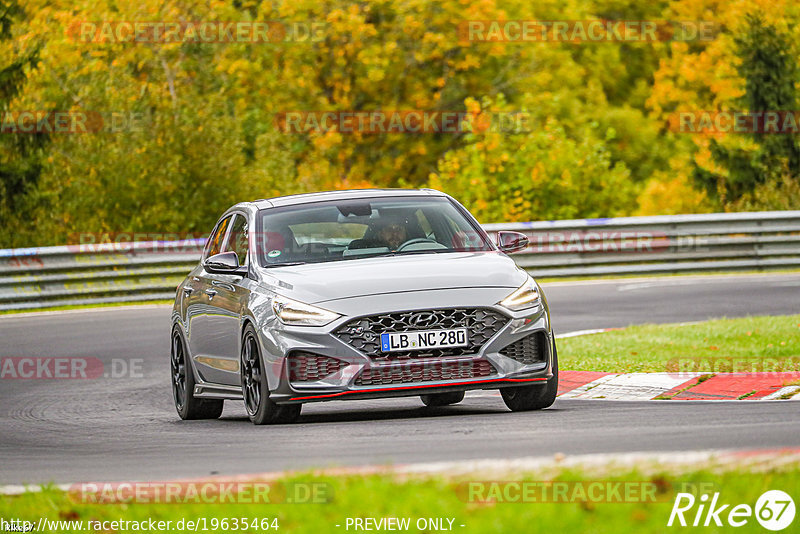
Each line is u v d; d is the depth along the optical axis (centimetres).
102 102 11338
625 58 18225
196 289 3666
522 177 11975
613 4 17538
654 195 12625
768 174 12475
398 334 2952
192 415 3684
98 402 4147
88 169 11256
